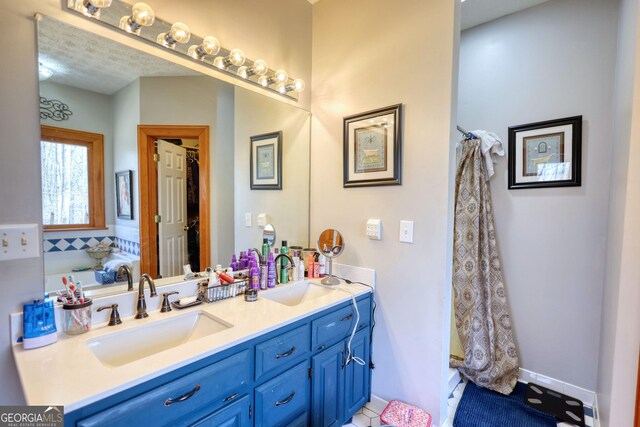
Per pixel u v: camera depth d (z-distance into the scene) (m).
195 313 1.35
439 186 1.56
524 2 2.06
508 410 1.81
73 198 1.18
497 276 2.16
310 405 1.41
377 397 1.85
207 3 1.55
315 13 2.14
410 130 1.66
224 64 1.63
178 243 1.53
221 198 1.71
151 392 0.86
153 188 1.43
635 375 1.16
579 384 1.94
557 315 2.02
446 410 1.71
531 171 2.10
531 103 2.10
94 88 1.23
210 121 1.62
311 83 2.16
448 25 1.52
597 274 1.87
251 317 1.28
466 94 2.39
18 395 1.01
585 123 1.90
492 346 2.05
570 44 1.96
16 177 1.01
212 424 1.02
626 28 1.45
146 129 1.40
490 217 2.18
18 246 1.01
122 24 1.25
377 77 1.80
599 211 1.86
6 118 0.99
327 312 1.49
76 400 0.73
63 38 1.12
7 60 0.99
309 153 2.17
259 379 1.17
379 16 1.79
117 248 1.31
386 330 1.79
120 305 1.24
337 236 1.91
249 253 1.73
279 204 1.99
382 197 1.79
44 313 1.01
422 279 1.64
